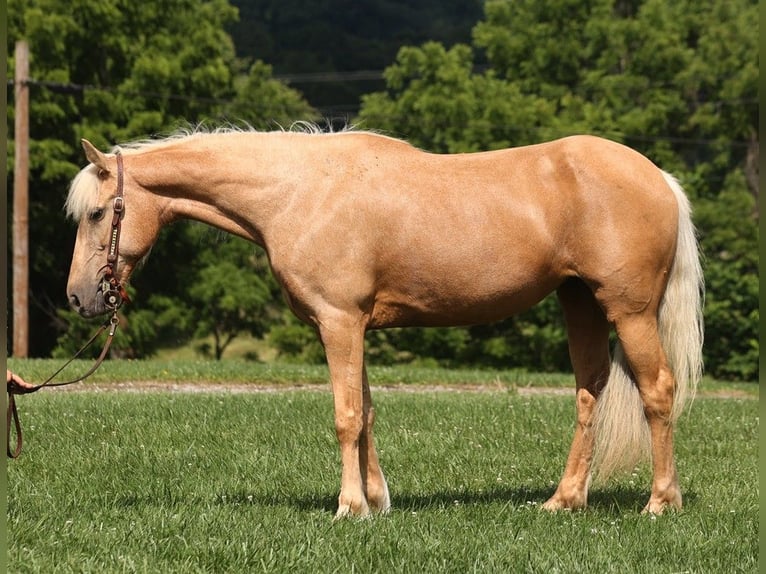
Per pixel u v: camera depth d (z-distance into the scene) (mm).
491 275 8438
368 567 7102
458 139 44000
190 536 7730
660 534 8008
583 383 9211
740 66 47438
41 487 9531
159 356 46062
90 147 8461
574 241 8516
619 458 8750
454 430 13359
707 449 12500
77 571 6984
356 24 91188
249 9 91062
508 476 10773
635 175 8508
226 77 43375
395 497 9633
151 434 12547
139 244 8680
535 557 7336
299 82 76875
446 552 7430
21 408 14164
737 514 8758
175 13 43219
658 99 46094
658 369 8680
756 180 47750
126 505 8992
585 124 43312
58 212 40375
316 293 8383
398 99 47031
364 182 8414
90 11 40281
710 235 43094
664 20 47688
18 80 29531
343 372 8367
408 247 8375
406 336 41875
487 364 42031
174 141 8898
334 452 11719
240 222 8680
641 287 8516
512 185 8508
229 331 44344
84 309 8617
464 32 86125
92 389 18406
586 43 49188
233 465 10859
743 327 37656
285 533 7812
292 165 8523
